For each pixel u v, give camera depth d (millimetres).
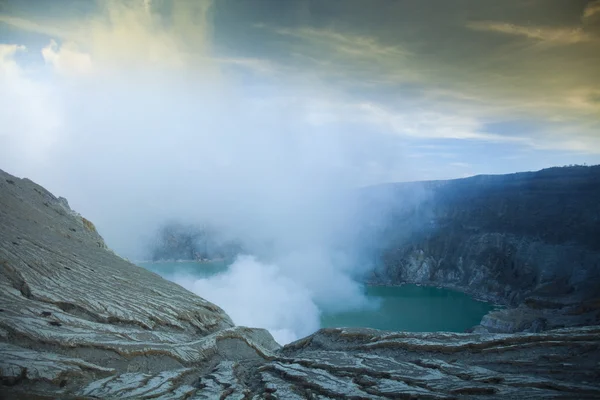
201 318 49625
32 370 26672
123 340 35531
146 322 42375
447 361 35094
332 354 39969
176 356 37344
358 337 43812
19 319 32125
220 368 38031
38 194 65312
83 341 32469
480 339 36938
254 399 30016
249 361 43094
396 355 38219
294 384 32406
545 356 32969
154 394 28234
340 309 142125
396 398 27969
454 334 39469
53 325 33531
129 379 30141
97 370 30344
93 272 47750
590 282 117375
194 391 31203
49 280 40688
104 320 39312
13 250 41344
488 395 26891
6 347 28750
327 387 30500
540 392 26672
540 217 160625
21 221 51031
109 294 44062
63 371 27781
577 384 27422
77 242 57000
